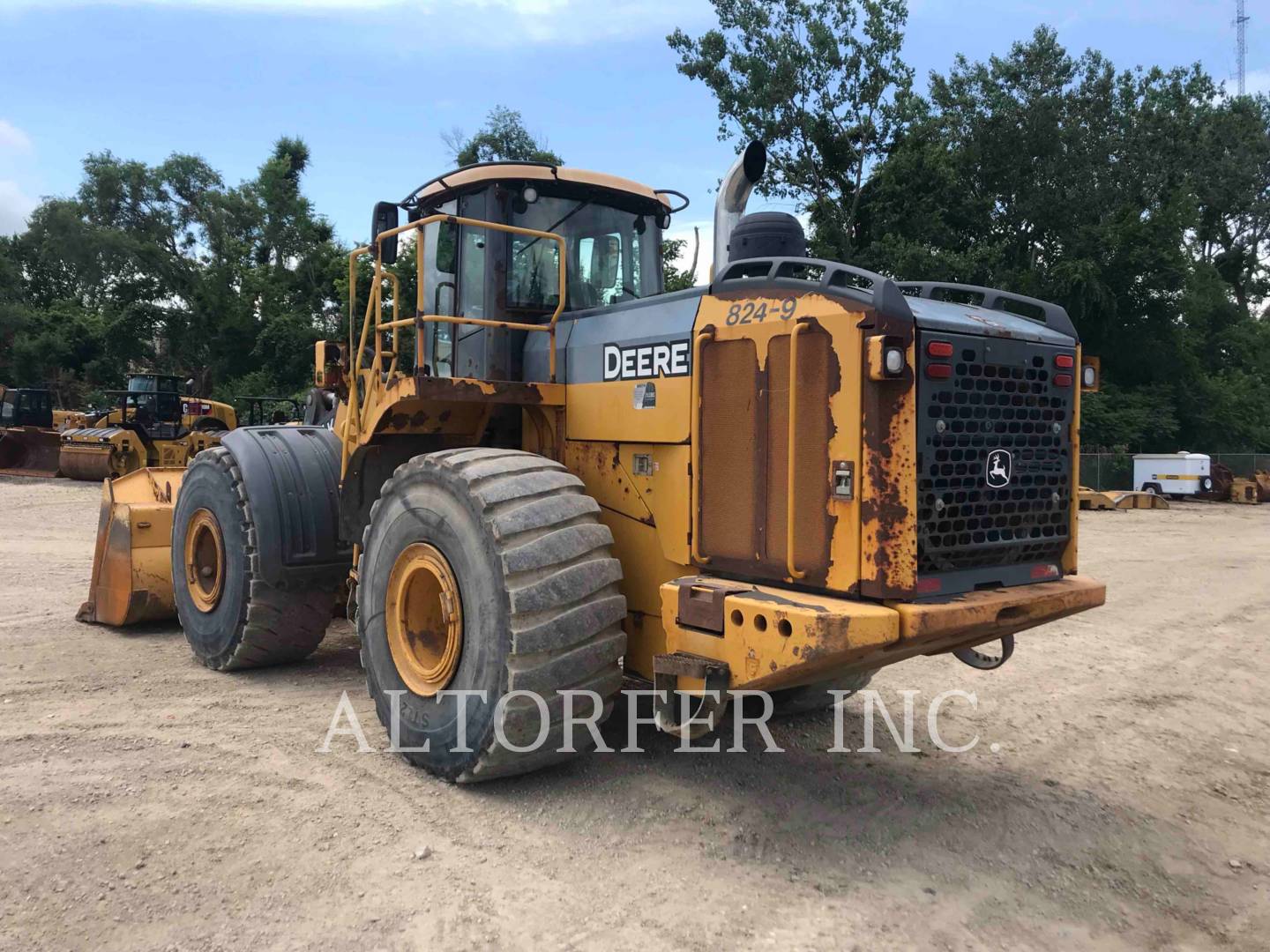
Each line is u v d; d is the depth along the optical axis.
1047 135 31.56
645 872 3.36
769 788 4.22
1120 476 28.19
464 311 5.16
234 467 5.76
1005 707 5.70
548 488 3.96
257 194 47.41
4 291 47.44
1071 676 6.48
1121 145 33.75
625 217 5.47
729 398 3.87
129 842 3.41
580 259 5.26
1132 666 6.81
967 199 31.17
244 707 5.13
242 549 5.59
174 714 4.96
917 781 4.42
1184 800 4.33
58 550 11.20
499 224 4.85
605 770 4.32
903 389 3.37
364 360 5.66
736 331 3.84
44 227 48.19
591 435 4.54
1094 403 29.69
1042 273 30.70
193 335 45.97
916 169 28.72
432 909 3.04
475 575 3.87
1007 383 3.70
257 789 3.94
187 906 3.00
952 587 3.55
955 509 3.55
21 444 22.38
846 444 3.42
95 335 45.62
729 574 3.86
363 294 25.94
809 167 29.12
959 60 33.19
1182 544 14.83
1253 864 3.69
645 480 4.28
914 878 3.42
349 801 3.85
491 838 3.57
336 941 2.84
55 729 4.67
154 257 47.47
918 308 3.64
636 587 4.34
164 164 49.34
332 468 5.84
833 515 3.46
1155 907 3.31
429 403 4.80
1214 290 38.09
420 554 4.25
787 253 4.27
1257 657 7.18
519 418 5.15
